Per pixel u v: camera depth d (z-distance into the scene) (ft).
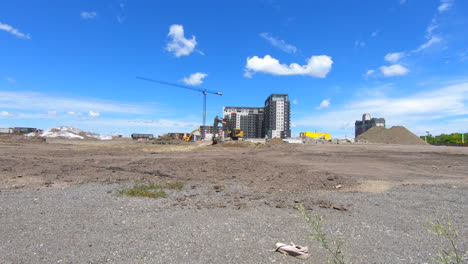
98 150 105.19
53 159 67.10
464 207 24.70
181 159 73.26
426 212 22.93
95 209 22.47
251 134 550.77
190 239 15.93
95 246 14.71
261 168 55.36
